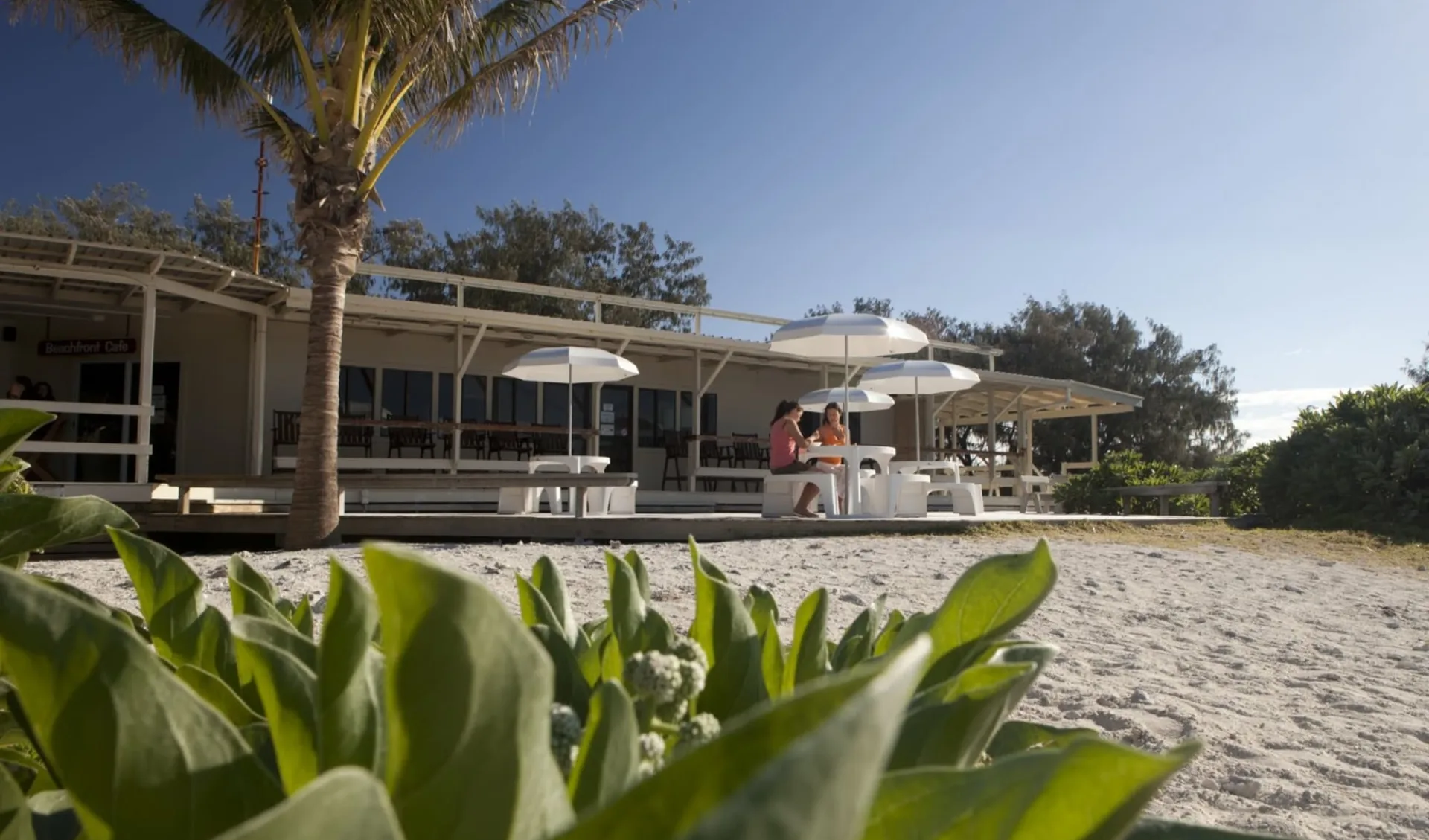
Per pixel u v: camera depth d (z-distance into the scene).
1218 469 16.88
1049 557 1.01
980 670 0.83
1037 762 0.57
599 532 9.93
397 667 0.49
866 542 9.44
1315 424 13.37
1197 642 5.30
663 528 9.93
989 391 20.03
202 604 1.15
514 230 37.03
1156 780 0.57
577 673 1.02
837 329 11.15
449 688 0.49
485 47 10.20
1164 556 9.37
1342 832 2.56
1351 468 12.62
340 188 9.51
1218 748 3.25
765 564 7.52
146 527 11.02
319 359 9.47
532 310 35.34
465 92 9.97
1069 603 6.38
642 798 0.37
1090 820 0.60
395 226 35.09
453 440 14.86
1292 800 2.78
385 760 0.65
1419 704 4.02
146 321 12.13
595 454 15.96
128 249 11.31
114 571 6.58
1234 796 2.84
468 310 14.50
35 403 11.39
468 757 0.49
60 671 0.58
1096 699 3.87
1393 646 5.41
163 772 0.60
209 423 14.78
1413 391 13.03
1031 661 0.96
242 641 0.73
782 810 0.26
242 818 0.61
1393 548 10.66
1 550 1.09
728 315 17.30
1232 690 4.18
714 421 19.25
